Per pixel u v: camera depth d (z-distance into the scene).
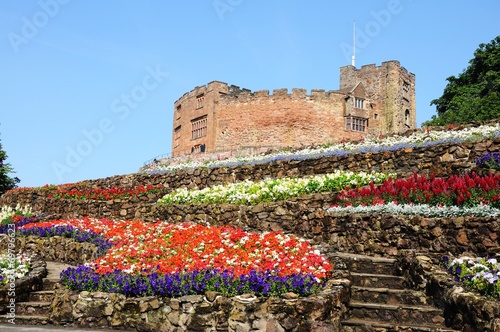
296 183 17.64
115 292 10.01
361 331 8.90
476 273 8.73
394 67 58.47
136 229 15.62
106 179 29.70
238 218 16.25
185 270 10.80
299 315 8.57
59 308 10.19
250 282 9.31
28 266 12.81
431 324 8.86
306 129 50.19
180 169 27.56
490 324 7.61
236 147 52.19
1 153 38.06
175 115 64.31
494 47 42.47
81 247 14.69
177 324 9.17
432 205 12.56
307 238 14.33
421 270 9.94
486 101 36.03
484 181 12.07
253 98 52.00
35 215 23.06
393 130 57.41
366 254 12.59
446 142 18.48
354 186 16.59
